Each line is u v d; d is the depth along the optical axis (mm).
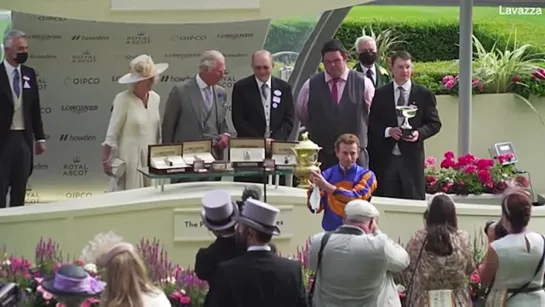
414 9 48781
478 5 49250
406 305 22719
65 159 38062
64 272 18391
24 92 32906
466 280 22531
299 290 18875
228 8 33594
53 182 38000
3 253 26469
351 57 47281
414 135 30594
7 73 32719
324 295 20766
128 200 26828
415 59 48031
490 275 22125
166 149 26781
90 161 38094
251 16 33688
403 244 27625
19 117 32906
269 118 31297
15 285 21156
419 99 31141
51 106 38156
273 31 40312
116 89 38281
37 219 26516
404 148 30922
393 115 30984
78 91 38219
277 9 33625
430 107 31188
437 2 49000
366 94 30922
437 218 22328
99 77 38281
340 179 25109
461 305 22359
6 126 32625
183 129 30938
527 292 21953
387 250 20328
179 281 24578
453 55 48219
